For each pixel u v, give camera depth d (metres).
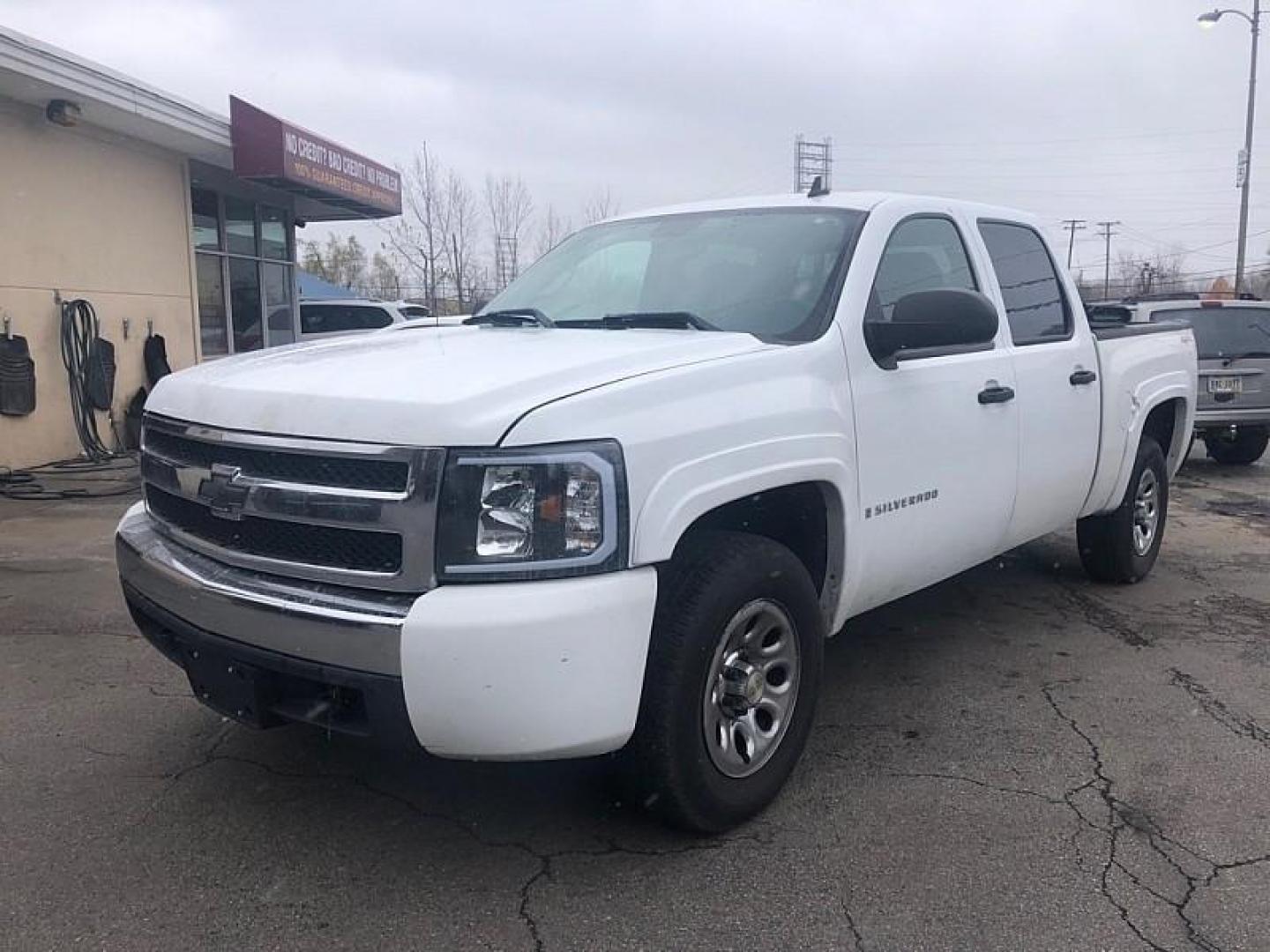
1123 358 5.53
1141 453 5.93
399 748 2.75
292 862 3.12
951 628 5.40
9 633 5.25
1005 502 4.54
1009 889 2.99
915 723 4.18
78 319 11.36
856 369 3.66
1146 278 75.75
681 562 3.12
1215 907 2.91
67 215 11.33
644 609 2.80
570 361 3.08
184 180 13.38
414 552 2.66
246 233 15.83
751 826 3.35
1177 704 4.38
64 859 3.14
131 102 10.98
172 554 3.21
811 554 3.72
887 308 3.99
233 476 2.96
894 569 3.93
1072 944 2.74
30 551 6.99
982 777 3.70
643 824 3.35
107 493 9.22
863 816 3.41
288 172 13.53
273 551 2.94
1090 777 3.70
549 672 2.64
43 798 3.52
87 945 2.72
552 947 2.73
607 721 2.76
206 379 3.31
